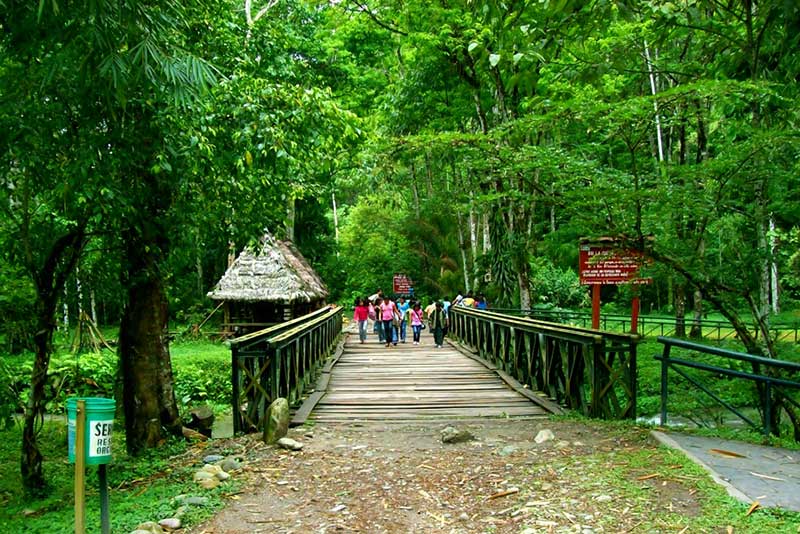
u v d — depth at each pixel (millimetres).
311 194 9305
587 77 6965
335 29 21594
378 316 19406
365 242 37656
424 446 6594
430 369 13023
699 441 5840
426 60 17203
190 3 6973
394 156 7941
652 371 10969
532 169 6844
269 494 5047
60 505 5840
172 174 6594
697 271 6969
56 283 6879
